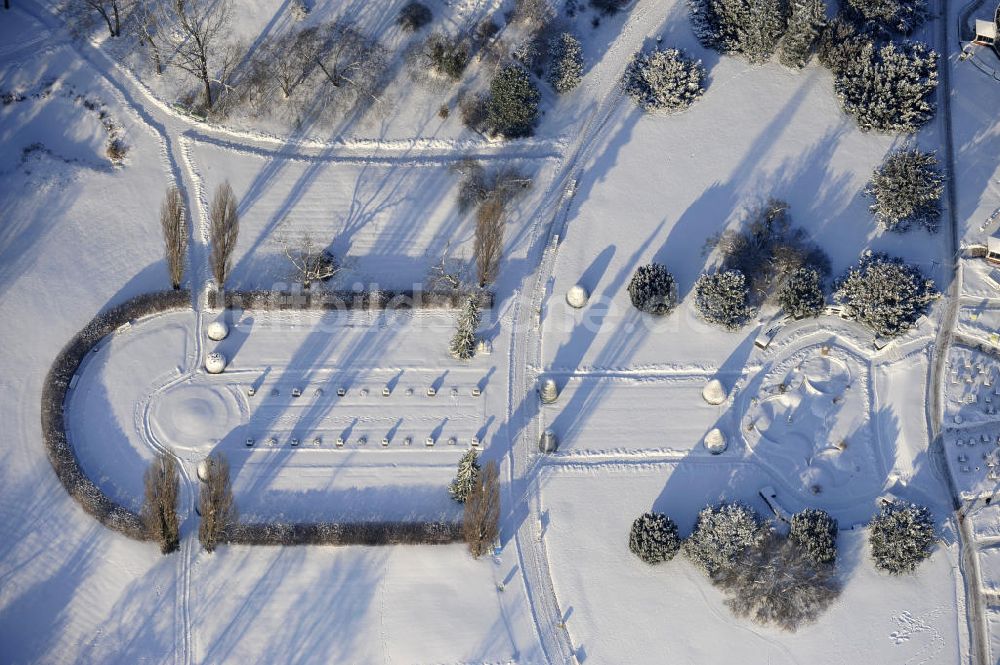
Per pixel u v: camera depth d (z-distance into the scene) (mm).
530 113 92562
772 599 77500
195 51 92062
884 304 85562
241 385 85750
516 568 80375
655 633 78438
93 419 83812
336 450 83875
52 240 89438
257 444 83688
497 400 85938
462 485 79500
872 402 86500
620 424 85312
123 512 80125
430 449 84125
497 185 92250
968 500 83125
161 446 83375
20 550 79688
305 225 91188
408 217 91875
